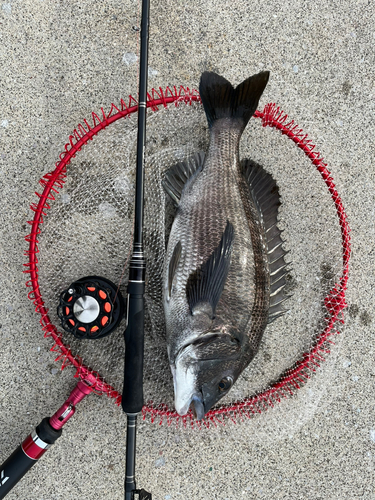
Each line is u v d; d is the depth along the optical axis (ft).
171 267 1.78
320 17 2.31
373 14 2.33
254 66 2.27
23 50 2.15
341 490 2.27
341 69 2.32
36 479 2.12
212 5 2.25
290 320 2.16
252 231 1.82
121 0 2.21
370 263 2.31
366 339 2.30
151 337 2.02
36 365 2.12
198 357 1.74
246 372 2.12
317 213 2.18
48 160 2.15
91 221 2.06
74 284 1.80
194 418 2.04
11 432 2.10
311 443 2.26
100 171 2.07
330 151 2.30
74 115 2.17
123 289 2.04
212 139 1.87
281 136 2.16
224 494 2.20
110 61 2.19
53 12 2.17
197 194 1.83
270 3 2.28
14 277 2.12
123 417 2.16
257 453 2.23
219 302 1.73
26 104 2.15
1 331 2.11
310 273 2.18
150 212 2.05
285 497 2.24
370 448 2.30
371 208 2.31
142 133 1.70
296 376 2.22
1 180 2.13
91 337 1.81
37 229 1.84
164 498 2.16
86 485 2.14
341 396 2.28
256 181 1.96
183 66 2.23
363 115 2.32
